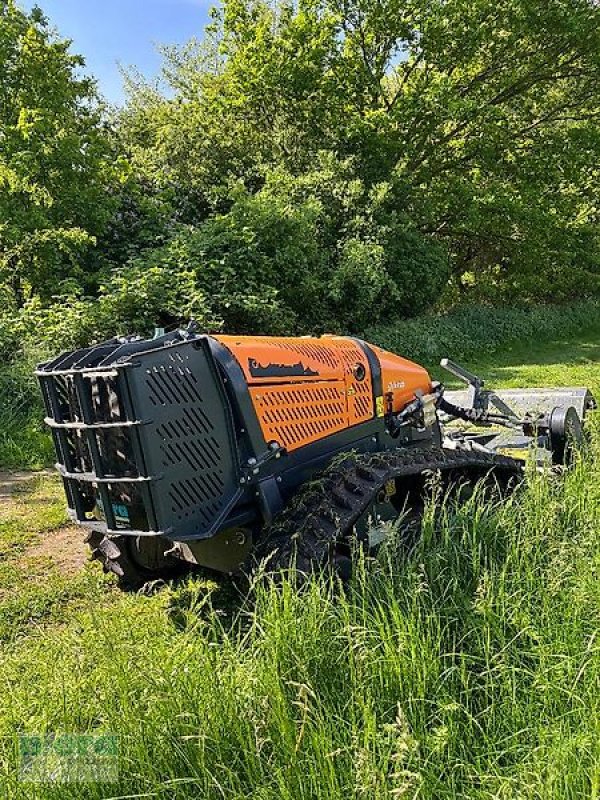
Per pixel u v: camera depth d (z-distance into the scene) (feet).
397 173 54.39
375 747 8.09
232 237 41.55
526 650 10.39
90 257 40.81
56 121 39.04
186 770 8.06
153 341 11.57
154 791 7.61
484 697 9.70
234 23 56.08
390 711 9.04
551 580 11.26
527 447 18.80
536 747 8.57
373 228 49.78
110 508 10.88
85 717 8.59
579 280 71.26
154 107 65.46
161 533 10.40
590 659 9.61
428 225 61.72
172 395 10.66
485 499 15.62
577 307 68.49
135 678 8.60
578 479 15.52
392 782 7.78
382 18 55.57
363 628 9.36
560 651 10.08
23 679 10.61
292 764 7.93
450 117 56.29
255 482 11.67
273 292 39.83
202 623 10.52
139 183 47.44
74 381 10.79
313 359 13.32
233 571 12.46
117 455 10.71
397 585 11.00
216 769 8.02
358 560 11.36
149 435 10.29
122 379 10.18
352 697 8.83
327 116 55.93
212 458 11.16
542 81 63.10
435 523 13.20
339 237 50.31
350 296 47.34
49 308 34.40
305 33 54.08
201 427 11.02
